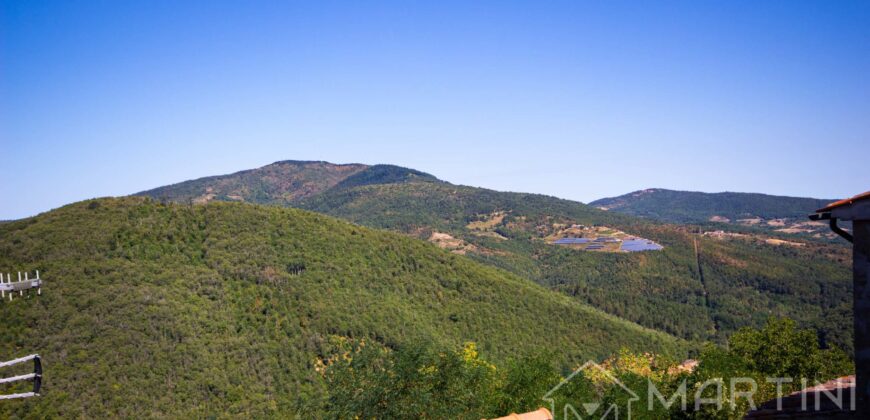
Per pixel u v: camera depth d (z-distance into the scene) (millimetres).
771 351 28734
